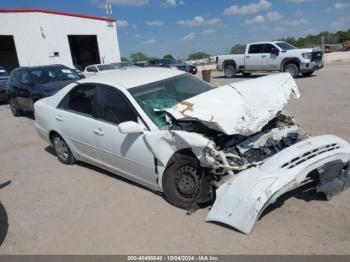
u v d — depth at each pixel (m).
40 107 5.86
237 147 3.51
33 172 5.62
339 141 3.67
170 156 3.67
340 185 3.53
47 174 5.44
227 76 19.89
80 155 5.25
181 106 3.65
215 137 3.64
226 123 3.34
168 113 3.69
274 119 4.21
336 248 2.92
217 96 3.77
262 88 4.09
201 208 3.74
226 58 19.59
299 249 2.95
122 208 4.00
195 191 3.59
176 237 3.31
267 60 17.36
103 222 3.75
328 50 41.50
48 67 10.59
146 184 4.20
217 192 3.29
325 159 3.31
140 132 3.86
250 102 3.73
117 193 4.42
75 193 4.58
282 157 3.29
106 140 4.44
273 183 3.03
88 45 33.03
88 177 5.10
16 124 10.04
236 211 3.10
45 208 4.26
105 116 4.48
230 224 3.12
